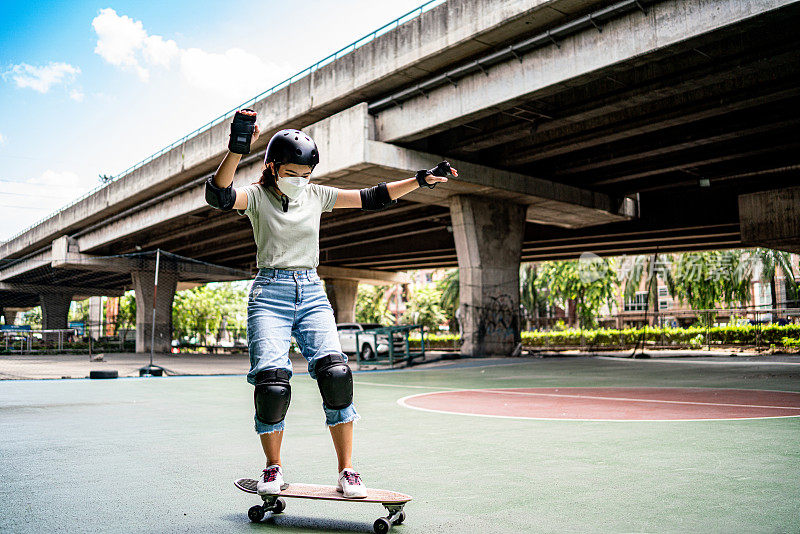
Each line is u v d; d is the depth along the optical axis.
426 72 18.17
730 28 12.20
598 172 24.41
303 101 21.39
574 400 7.68
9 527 2.40
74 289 56.50
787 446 4.01
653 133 19.92
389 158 19.67
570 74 14.81
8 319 91.25
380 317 68.31
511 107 16.69
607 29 14.13
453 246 36.69
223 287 63.41
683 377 11.82
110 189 33.22
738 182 25.73
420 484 3.09
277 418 2.54
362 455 3.93
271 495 2.46
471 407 7.05
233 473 3.47
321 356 2.61
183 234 34.72
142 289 40.56
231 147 2.39
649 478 3.12
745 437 4.39
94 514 2.60
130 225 32.62
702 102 16.44
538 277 47.88
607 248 37.44
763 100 15.67
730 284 39.56
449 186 21.94
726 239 33.69
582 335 37.69
